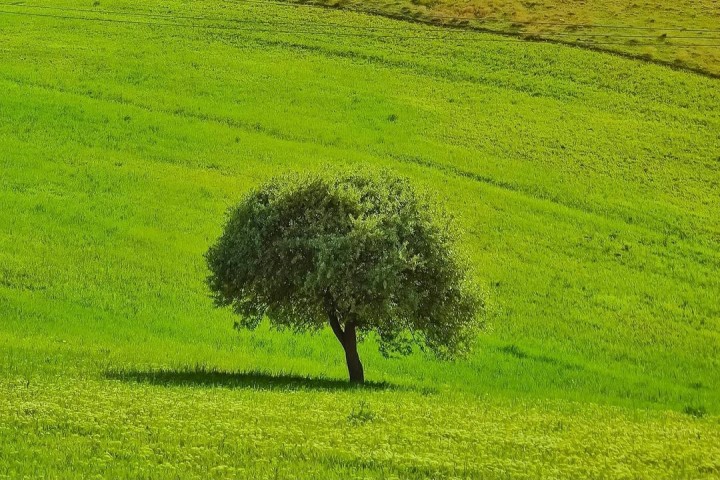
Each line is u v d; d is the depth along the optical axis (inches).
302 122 6215.6
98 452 1440.7
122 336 3334.2
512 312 4094.5
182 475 1333.7
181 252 4281.5
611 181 5831.7
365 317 2709.2
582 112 6865.2
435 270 2787.9
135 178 5088.6
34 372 2346.2
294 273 2728.8
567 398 3002.0
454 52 7824.8
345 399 2201.0
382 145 5974.4
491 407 2384.4
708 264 4859.7
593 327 4018.2
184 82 6742.1
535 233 4992.6
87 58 7047.2
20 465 1326.3
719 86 7391.7
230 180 5182.1
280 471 1396.4
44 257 4033.0
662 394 3275.1
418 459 1534.2
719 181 5984.3
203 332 3526.1
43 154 5241.1
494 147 6151.6
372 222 2716.5
